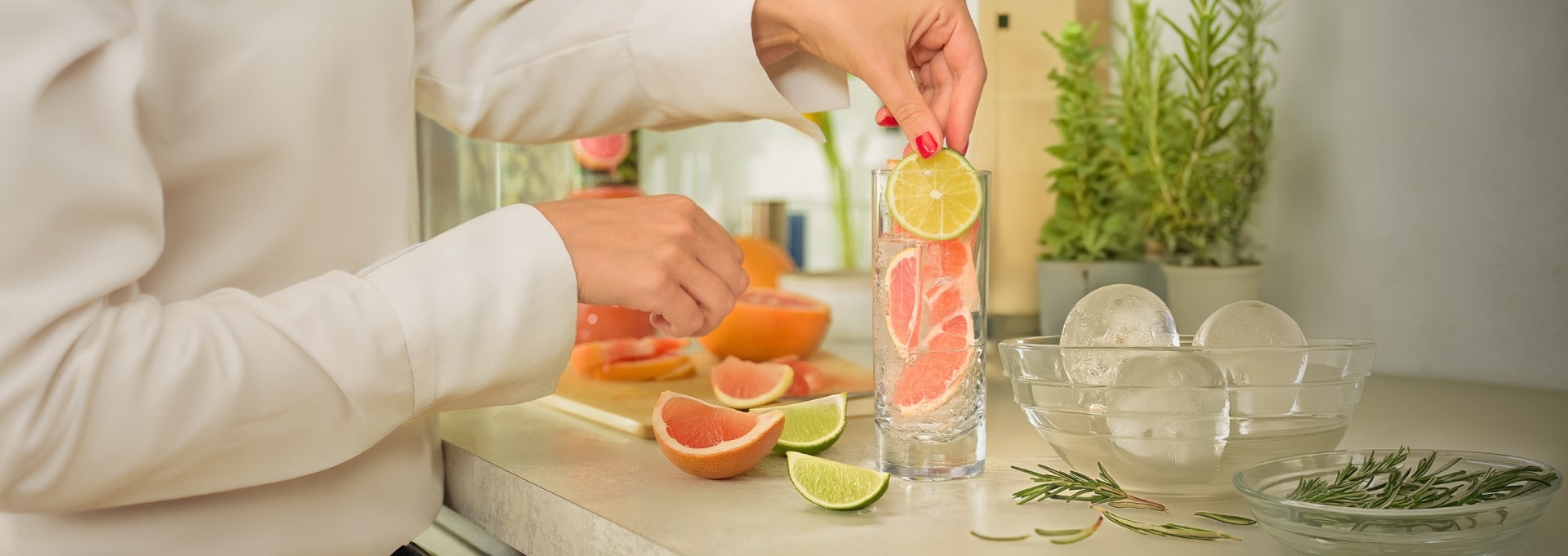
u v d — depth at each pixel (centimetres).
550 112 83
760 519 56
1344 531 46
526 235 59
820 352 121
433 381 55
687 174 207
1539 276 95
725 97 76
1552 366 95
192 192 57
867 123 181
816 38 69
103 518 53
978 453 66
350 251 64
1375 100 107
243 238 58
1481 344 100
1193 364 56
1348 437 78
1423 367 105
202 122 55
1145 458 57
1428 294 104
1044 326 124
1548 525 54
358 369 52
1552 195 94
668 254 61
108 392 45
